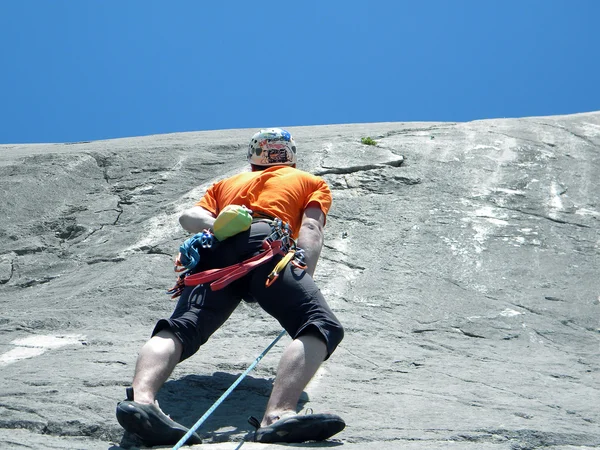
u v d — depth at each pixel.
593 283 7.23
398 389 4.78
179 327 4.15
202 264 4.48
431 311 6.62
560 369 5.49
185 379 4.82
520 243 7.96
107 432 4.05
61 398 4.47
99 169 10.38
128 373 4.92
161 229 8.45
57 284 7.70
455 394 4.71
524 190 9.21
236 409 4.45
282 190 4.68
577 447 3.96
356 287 6.99
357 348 5.60
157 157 10.59
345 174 9.32
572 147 10.71
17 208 9.34
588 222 8.50
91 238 8.69
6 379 4.93
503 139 10.92
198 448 3.74
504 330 6.33
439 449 3.72
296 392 3.95
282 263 4.28
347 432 3.99
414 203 8.71
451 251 7.74
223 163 10.38
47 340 5.93
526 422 4.19
